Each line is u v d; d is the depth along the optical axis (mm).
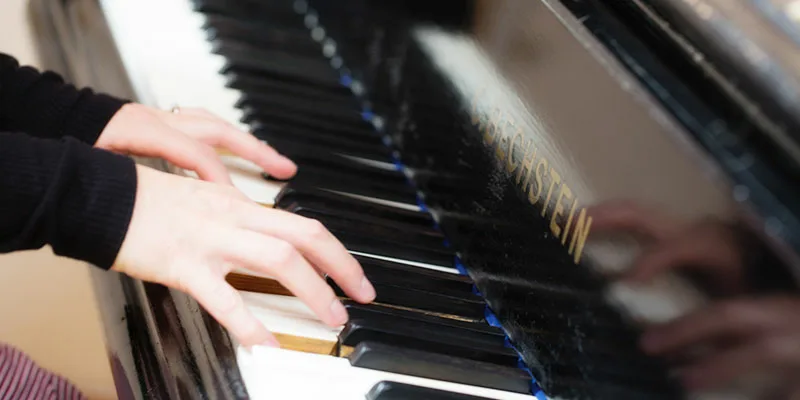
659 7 906
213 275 991
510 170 1030
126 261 1010
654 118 893
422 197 1161
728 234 847
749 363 843
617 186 920
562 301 967
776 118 834
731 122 861
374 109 1264
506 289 1028
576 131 957
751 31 848
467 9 1096
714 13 869
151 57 1297
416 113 1179
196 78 1276
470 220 1081
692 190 867
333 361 972
